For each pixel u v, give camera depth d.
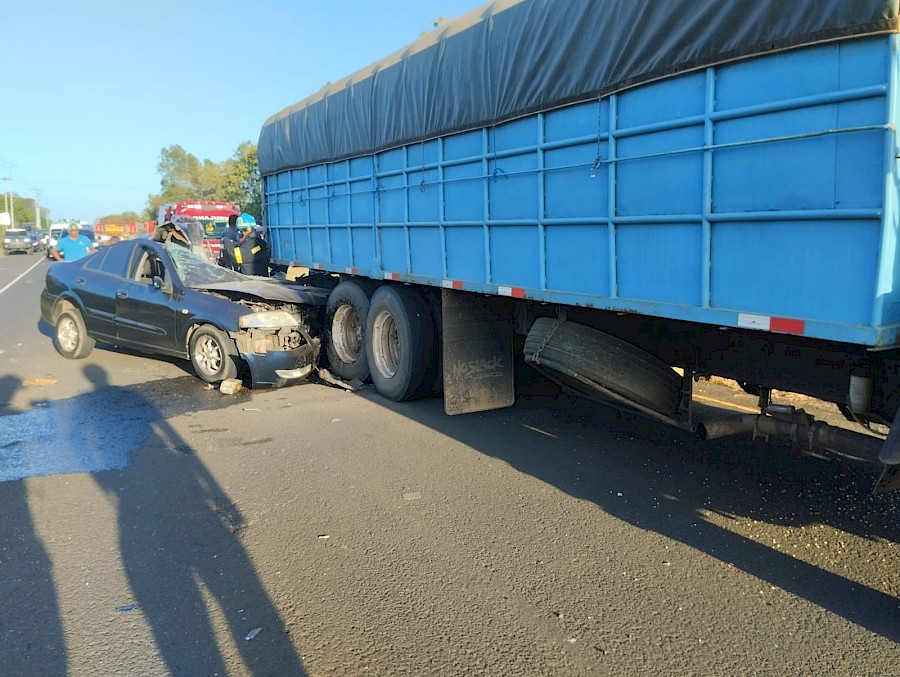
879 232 2.83
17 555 3.80
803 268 3.14
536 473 5.06
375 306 7.37
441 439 5.90
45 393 7.65
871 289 2.88
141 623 3.15
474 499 4.58
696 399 6.91
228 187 45.34
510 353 6.64
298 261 9.82
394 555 3.80
